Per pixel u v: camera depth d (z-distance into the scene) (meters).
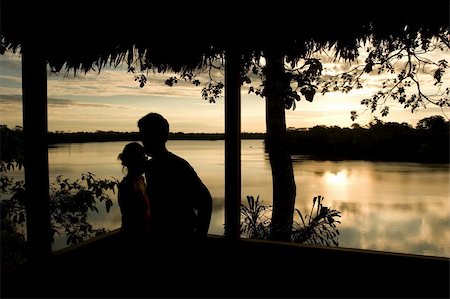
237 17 2.29
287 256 2.82
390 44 3.27
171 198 2.02
